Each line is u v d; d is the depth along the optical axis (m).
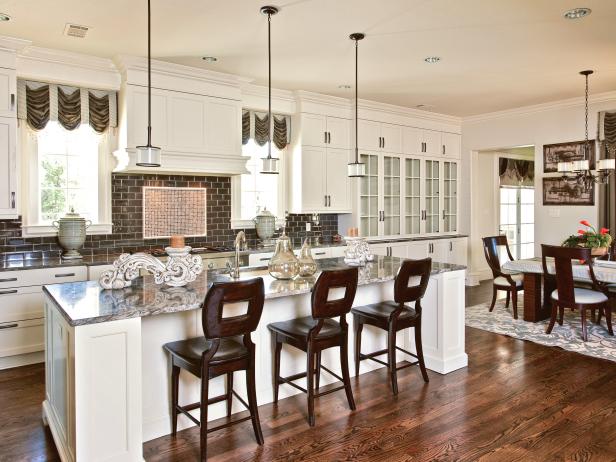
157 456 2.54
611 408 3.10
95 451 2.24
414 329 3.80
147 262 2.84
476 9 3.41
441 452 2.56
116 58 4.39
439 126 7.43
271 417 2.98
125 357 2.31
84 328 2.19
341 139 6.27
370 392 3.36
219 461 2.49
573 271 4.73
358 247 3.86
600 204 6.07
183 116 4.75
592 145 6.13
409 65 4.73
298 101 5.86
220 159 4.93
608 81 5.39
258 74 5.03
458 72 4.99
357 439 2.71
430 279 3.81
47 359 2.87
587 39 4.03
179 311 2.55
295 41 4.02
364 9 3.38
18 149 4.31
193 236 5.37
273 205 6.05
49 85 4.38
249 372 2.61
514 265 5.34
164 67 4.59
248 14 3.45
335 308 2.85
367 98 6.20
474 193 7.74
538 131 6.71
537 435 2.74
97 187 4.76
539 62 4.66
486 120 7.35
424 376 3.53
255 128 5.70
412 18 3.56
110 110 4.66
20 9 3.33
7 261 4.23
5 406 3.19
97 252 4.75
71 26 3.64
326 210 6.15
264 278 3.24
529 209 9.21
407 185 7.04
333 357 3.54
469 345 4.46
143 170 4.55
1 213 3.93
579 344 4.46
